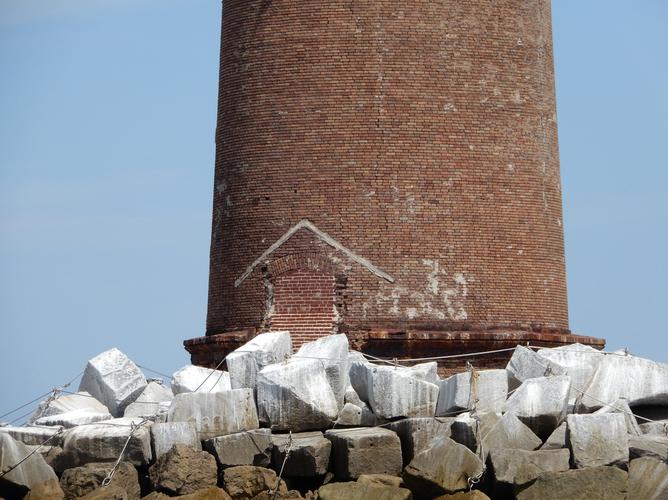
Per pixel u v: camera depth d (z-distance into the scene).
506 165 57.81
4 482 43.31
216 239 59.94
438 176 56.88
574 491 41.62
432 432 43.53
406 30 57.34
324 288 56.56
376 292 56.25
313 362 45.75
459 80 57.47
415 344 55.38
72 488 43.81
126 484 43.88
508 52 58.41
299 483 44.03
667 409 47.12
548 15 61.03
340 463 43.28
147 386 51.81
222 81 60.53
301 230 57.06
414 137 56.94
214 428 44.94
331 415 45.38
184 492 43.09
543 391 44.41
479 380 45.41
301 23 58.00
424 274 56.38
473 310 56.56
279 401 45.03
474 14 57.97
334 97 57.31
